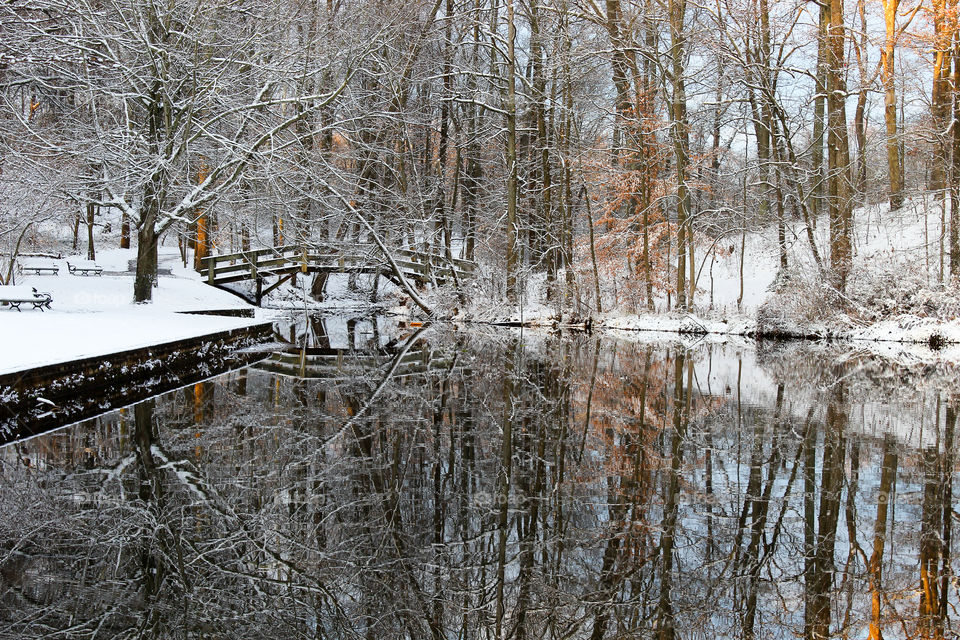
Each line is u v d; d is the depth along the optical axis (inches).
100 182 623.8
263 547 191.6
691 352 634.2
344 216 844.0
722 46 748.0
